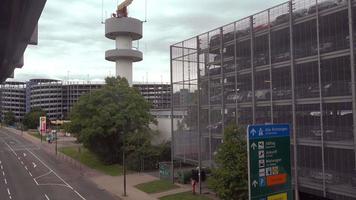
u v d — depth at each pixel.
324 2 34.56
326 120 34.22
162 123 74.94
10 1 15.02
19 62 24.72
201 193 47.44
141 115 72.56
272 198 18.31
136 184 55.62
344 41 33.09
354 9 32.09
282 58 38.69
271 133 18.34
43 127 134.12
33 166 76.31
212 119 48.28
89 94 74.06
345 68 33.03
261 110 41.09
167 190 50.53
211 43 48.56
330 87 33.97
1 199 47.78
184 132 53.47
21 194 50.75
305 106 36.25
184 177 53.97
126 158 69.50
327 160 34.03
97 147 73.50
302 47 36.53
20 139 138.75
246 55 43.31
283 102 38.44
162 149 68.69
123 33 93.44
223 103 46.22
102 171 68.50
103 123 70.69
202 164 49.75
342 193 32.66
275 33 39.41
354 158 32.03
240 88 44.03
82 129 72.69
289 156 18.95
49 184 57.59
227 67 45.97
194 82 51.50
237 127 35.97
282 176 18.66
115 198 47.69
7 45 20.20
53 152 99.19
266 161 18.14
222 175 33.88
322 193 34.41
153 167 67.94
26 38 18.94
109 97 72.88
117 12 95.38
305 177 35.84
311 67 35.78
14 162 82.25
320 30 34.91
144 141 69.75
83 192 51.53
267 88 40.50
